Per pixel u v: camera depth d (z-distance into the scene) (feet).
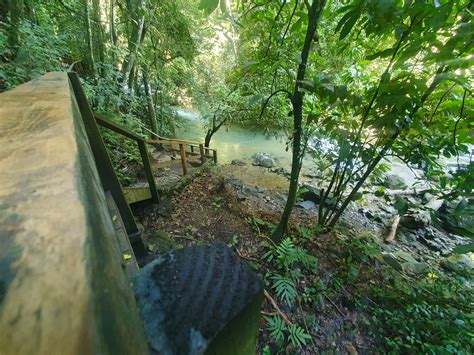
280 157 26.30
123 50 14.80
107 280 0.74
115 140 13.85
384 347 6.38
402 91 4.75
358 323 6.81
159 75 19.71
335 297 7.30
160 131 22.99
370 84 6.86
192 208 11.41
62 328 0.52
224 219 10.82
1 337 0.52
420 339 6.45
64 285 0.61
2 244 0.74
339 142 7.25
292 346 5.97
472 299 7.52
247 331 1.32
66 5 13.88
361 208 15.85
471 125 4.97
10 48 8.87
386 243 12.80
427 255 12.07
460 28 3.52
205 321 1.04
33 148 1.26
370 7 4.03
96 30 15.03
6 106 1.86
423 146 5.80
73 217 0.84
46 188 0.99
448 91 4.96
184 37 19.21
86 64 14.73
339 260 8.56
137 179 13.57
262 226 10.37
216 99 21.97
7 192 0.95
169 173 16.16
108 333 0.55
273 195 17.52
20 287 0.61
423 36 3.94
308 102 7.82
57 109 1.86
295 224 10.93
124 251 4.88
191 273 1.14
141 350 0.79
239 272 1.22
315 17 5.04
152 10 16.07
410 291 7.59
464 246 3.97
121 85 14.75
